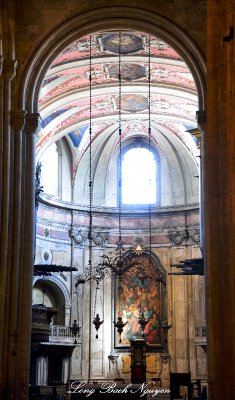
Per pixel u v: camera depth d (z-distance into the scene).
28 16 23.34
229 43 17.12
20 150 22.17
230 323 16.62
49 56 23.39
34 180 22.53
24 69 22.92
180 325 36.31
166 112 34.78
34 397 26.00
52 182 36.88
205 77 22.70
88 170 38.31
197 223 37.12
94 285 36.97
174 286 36.97
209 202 17.52
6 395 20.50
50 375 34.88
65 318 35.81
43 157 36.41
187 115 34.41
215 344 17.03
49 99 30.78
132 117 35.50
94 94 31.66
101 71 29.75
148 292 37.25
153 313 36.91
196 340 35.41
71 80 30.19
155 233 38.12
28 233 22.02
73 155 37.69
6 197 21.34
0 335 20.48
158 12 23.22
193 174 37.84
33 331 26.02
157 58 28.31
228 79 17.19
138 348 33.03
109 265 29.56
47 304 36.44
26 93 22.95
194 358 35.47
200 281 36.22
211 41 17.94
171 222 37.97
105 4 23.31
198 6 23.16
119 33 25.50
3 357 20.72
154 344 36.44
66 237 36.94
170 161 38.50
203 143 22.31
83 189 38.09
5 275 20.95
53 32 23.22
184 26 23.06
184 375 28.41
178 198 38.16
